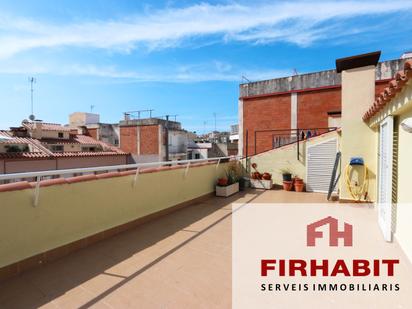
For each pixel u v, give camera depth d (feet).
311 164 21.89
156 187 14.21
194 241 10.71
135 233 11.75
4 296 6.78
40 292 6.97
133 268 8.36
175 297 6.76
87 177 10.34
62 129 70.23
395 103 9.06
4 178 7.13
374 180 16.30
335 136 20.80
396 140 10.57
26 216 8.14
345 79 16.89
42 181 8.82
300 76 37.88
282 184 23.44
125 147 84.12
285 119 39.01
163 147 78.33
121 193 11.91
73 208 9.68
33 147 53.57
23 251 8.08
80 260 8.94
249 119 42.24
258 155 24.58
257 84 41.57
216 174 20.90
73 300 6.62
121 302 6.53
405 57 33.50
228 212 15.34
